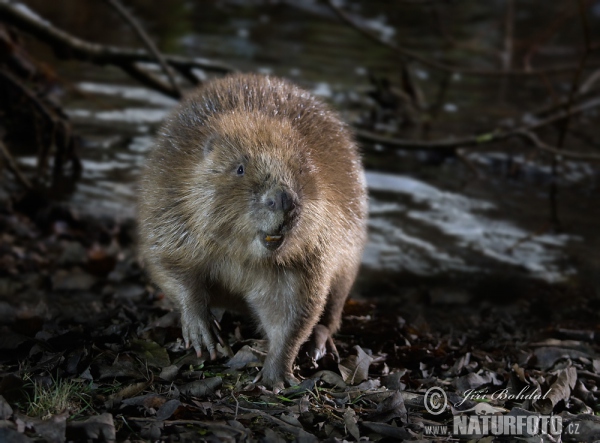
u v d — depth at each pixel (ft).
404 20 62.90
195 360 16.49
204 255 16.49
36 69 35.53
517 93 48.37
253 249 15.64
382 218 31.55
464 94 47.57
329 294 18.31
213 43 52.26
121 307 19.93
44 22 33.30
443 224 31.40
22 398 14.02
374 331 19.06
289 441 13.43
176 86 33.17
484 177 36.52
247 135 15.97
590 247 29.99
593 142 41.37
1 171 32.24
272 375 16.10
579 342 19.77
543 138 41.47
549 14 67.72
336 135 18.34
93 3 59.00
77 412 13.65
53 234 28.17
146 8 59.93
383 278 26.86
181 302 16.84
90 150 35.68
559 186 36.01
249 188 15.29
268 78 19.11
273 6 64.39
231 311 18.67
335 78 47.11
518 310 24.29
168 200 16.67
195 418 13.79
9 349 16.33
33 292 23.39
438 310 23.97
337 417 14.39
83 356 15.88
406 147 35.04
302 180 15.65
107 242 28.17
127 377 15.39
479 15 66.39
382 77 43.50
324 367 17.13
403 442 13.47
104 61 34.22
